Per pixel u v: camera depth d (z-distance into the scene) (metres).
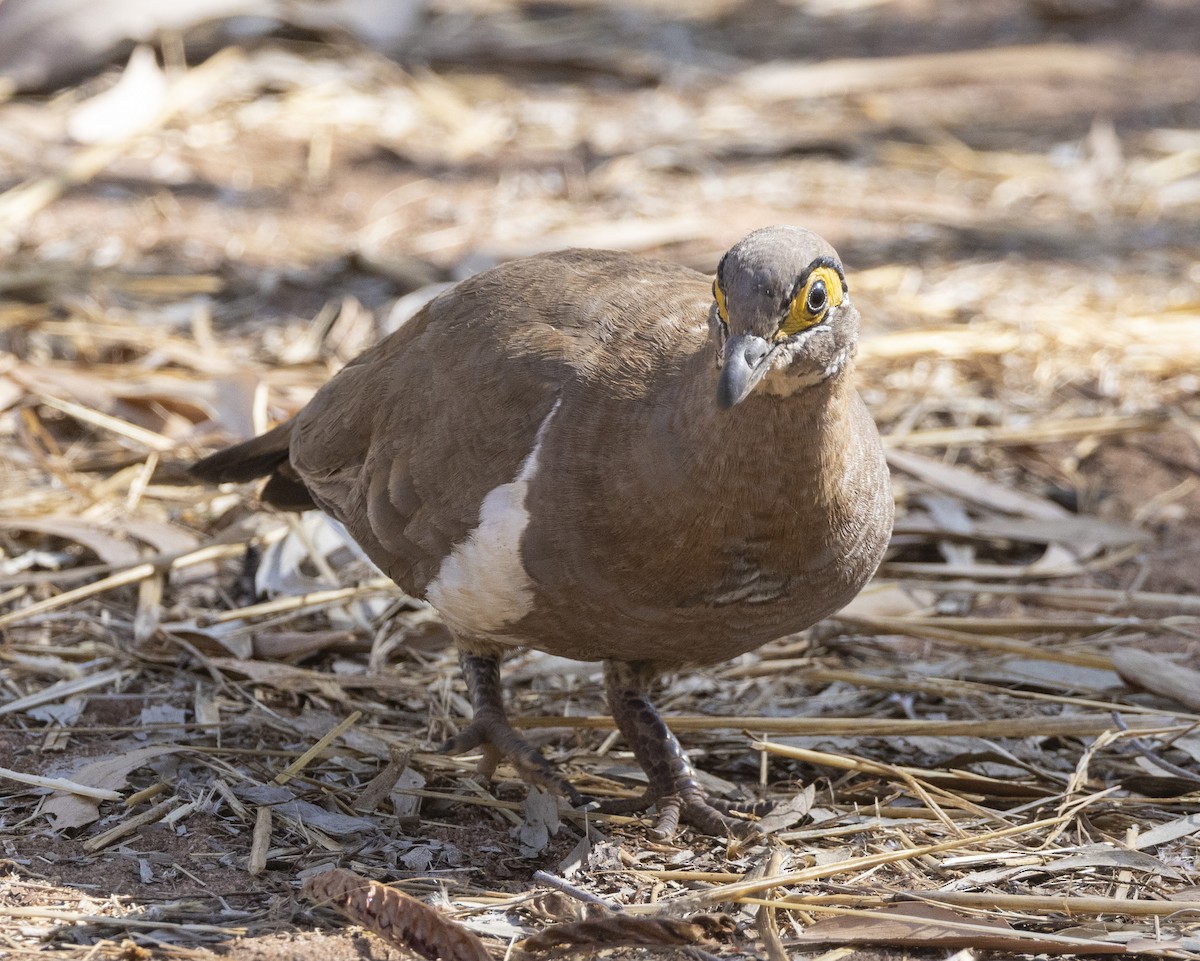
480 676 8.19
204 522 10.84
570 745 8.79
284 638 9.45
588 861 7.41
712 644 7.39
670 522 6.88
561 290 7.73
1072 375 13.34
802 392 6.67
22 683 8.98
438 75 19.12
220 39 18.48
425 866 7.40
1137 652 9.38
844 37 21.80
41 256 14.23
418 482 7.65
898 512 11.42
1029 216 16.47
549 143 17.56
